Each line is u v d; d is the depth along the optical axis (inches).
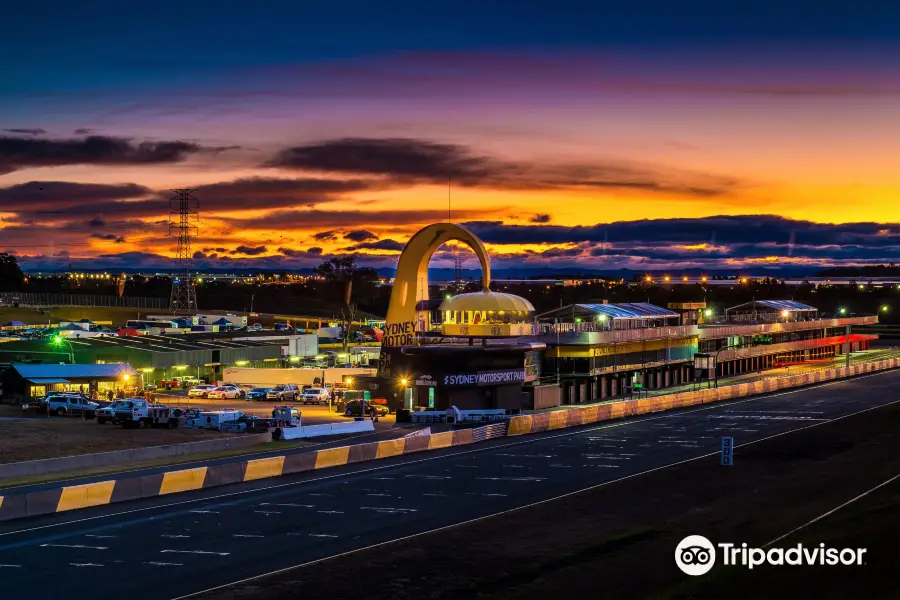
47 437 3550.7
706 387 6574.8
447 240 5123.0
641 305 6929.1
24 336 7593.5
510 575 1961.1
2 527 2324.1
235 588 1859.0
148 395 5073.8
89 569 1974.7
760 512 2522.1
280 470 3068.4
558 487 2876.5
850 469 3181.6
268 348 7062.0
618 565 2028.8
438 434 3686.0
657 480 2992.1
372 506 2596.0
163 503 2615.7
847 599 1796.3
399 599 1812.3
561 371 5674.2
